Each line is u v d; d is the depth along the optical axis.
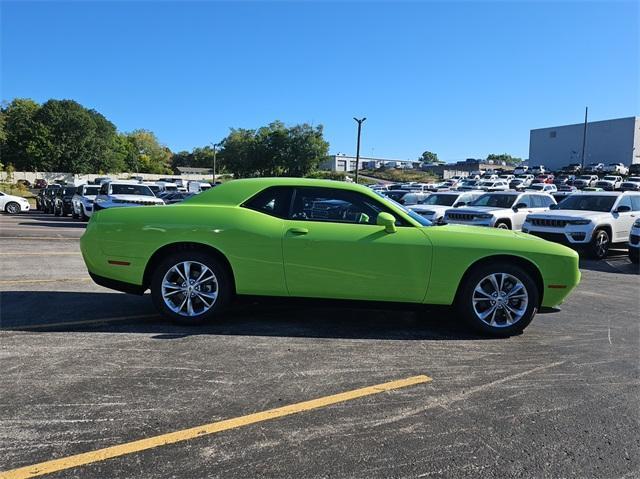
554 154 93.38
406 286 5.39
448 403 3.86
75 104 94.25
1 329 5.37
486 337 5.54
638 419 3.68
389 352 4.95
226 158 87.31
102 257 5.54
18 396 3.79
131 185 19.70
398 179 96.94
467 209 15.66
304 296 5.44
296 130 78.75
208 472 2.91
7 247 11.92
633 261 12.39
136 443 3.19
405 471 2.97
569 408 3.84
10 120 91.19
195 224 5.42
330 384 4.14
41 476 2.83
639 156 82.62
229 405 3.73
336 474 2.92
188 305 5.54
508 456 3.16
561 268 5.51
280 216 5.50
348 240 5.33
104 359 4.55
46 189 30.53
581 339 5.59
